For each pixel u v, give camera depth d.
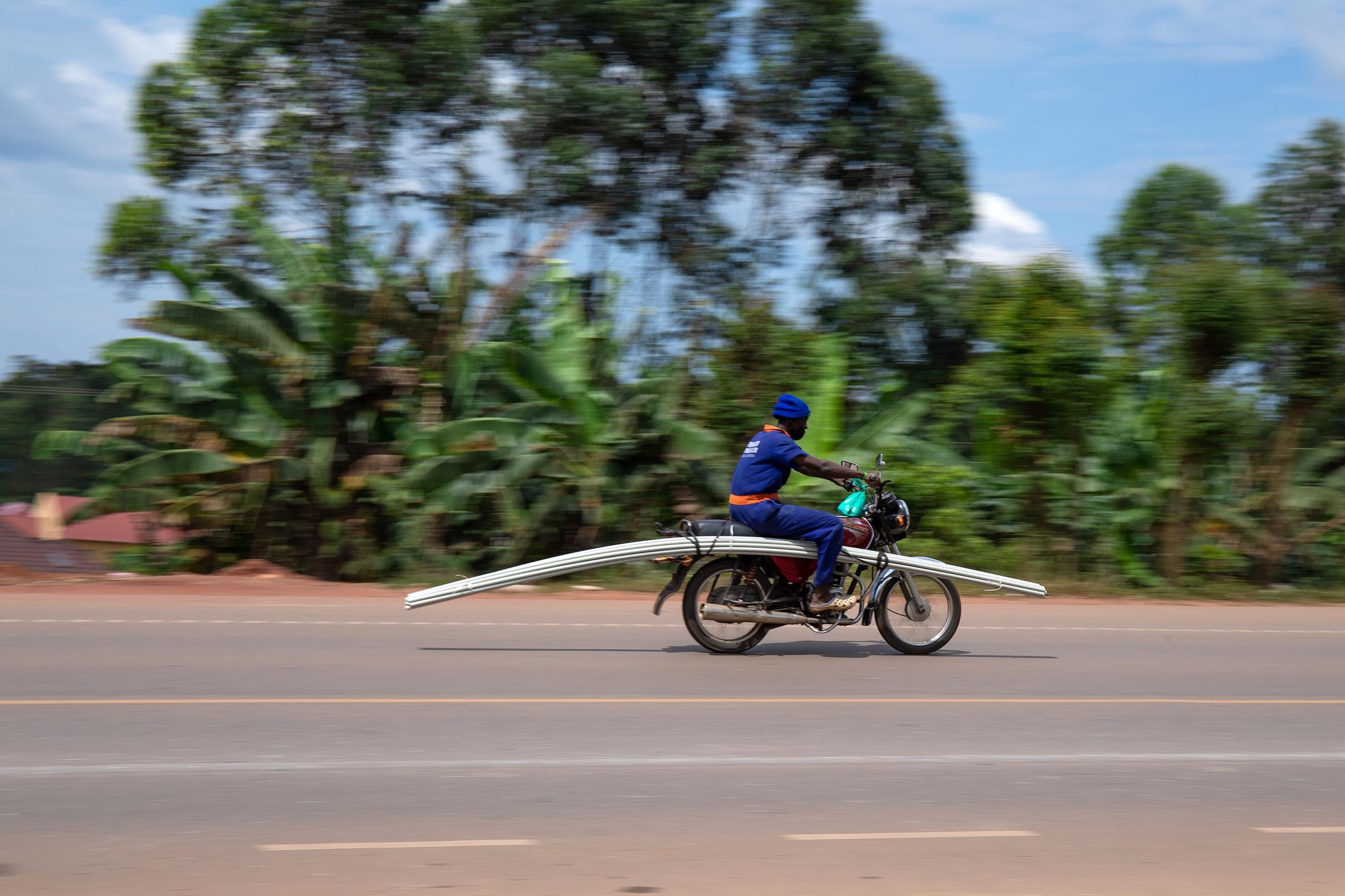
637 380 16.64
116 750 5.48
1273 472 16.39
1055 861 4.12
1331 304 15.82
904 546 15.45
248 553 17.17
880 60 21.22
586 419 15.92
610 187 20.89
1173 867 4.08
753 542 8.36
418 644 8.96
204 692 6.88
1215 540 16.45
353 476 16.03
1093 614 12.57
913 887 3.80
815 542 8.43
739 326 17.53
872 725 6.28
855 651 8.95
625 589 14.40
